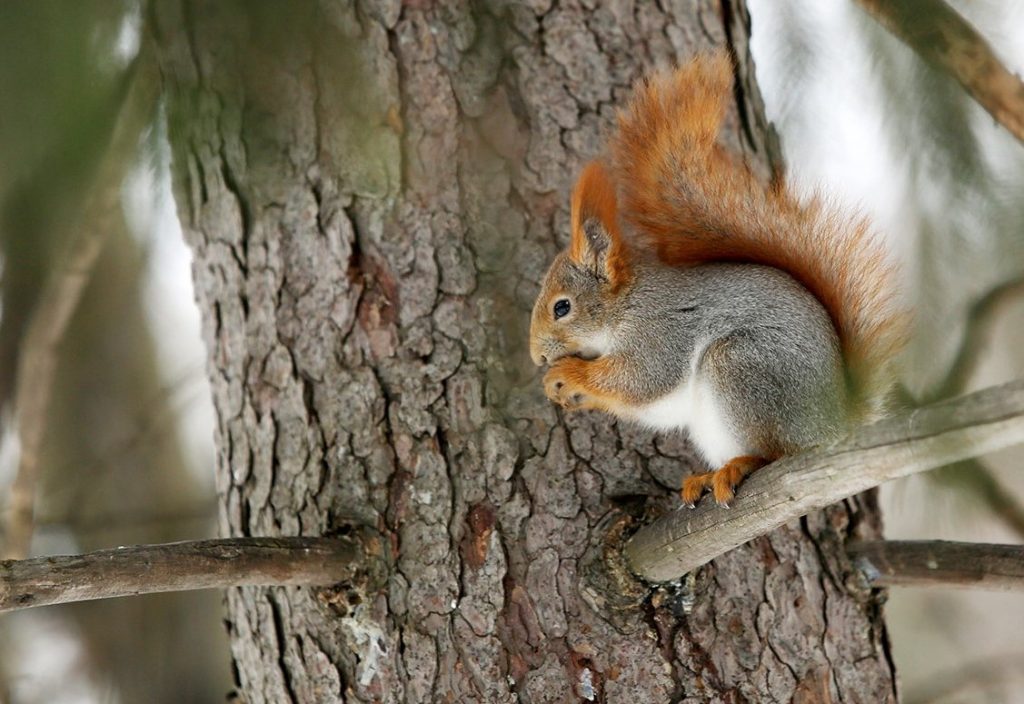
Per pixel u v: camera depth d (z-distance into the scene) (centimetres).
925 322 729
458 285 680
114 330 1105
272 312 696
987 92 668
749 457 610
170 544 558
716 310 700
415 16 691
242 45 477
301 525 673
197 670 1088
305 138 681
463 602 645
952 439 452
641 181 727
